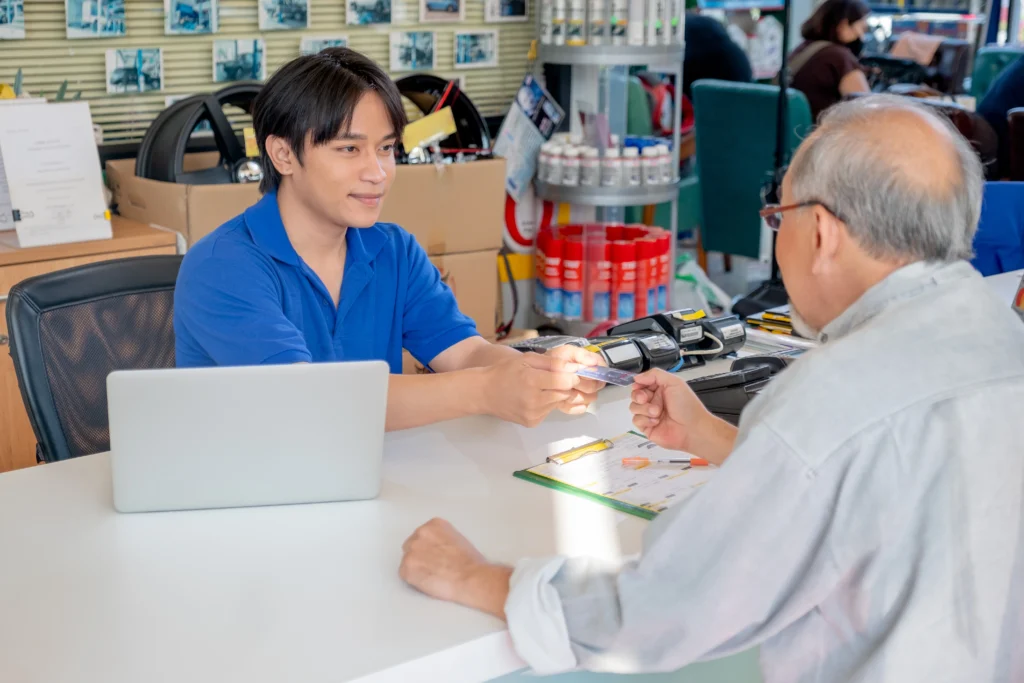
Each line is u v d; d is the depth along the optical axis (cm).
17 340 196
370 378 149
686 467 169
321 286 189
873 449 107
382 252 202
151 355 211
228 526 149
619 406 199
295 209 187
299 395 149
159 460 150
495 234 383
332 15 400
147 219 338
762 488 109
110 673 114
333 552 141
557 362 168
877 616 111
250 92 347
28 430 308
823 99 536
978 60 586
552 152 416
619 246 407
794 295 124
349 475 155
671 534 113
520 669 127
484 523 150
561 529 148
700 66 526
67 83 355
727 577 111
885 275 116
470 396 172
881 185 111
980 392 108
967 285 115
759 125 505
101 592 131
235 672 115
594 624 117
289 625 124
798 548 110
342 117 174
